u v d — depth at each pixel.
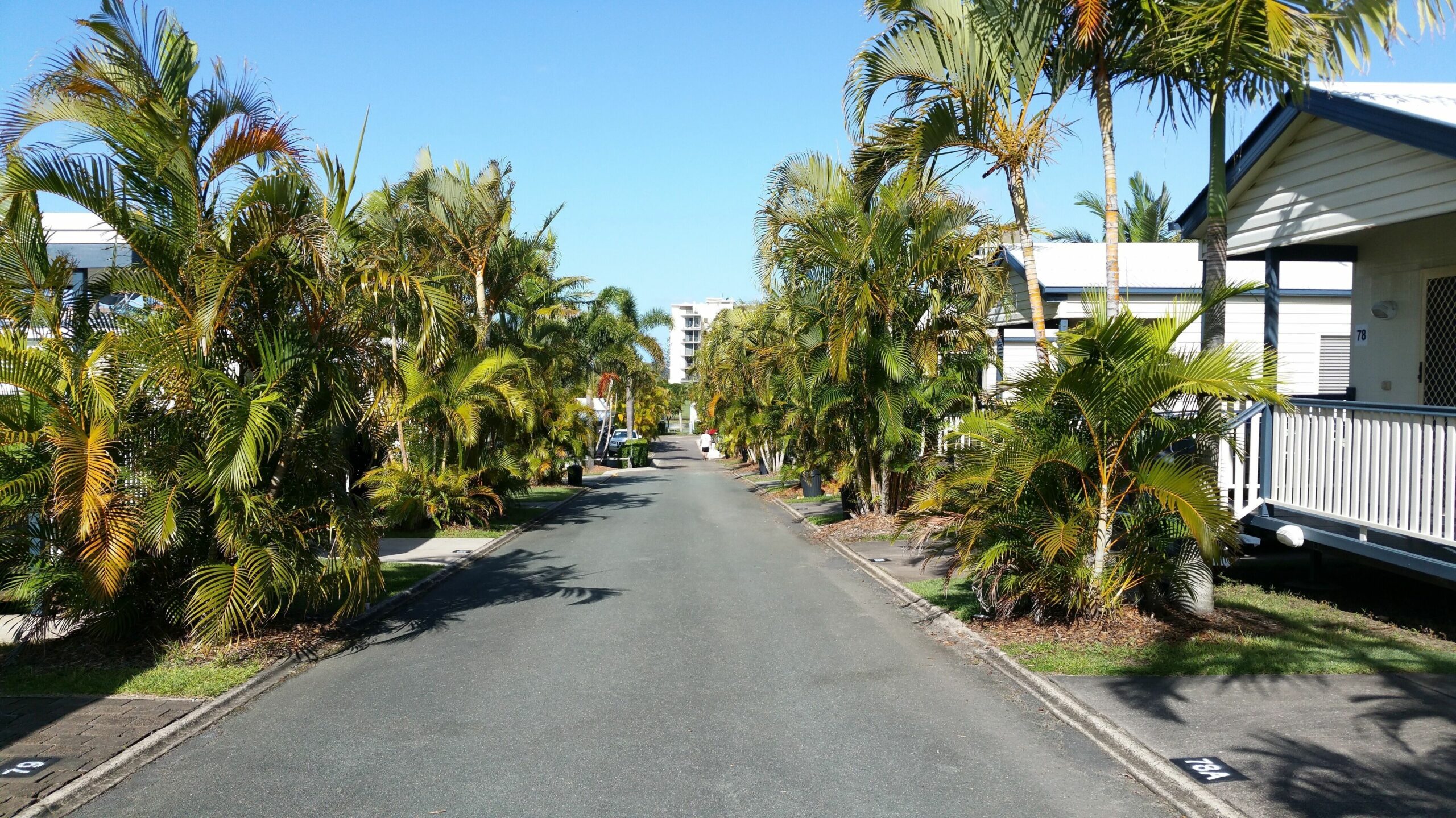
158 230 8.11
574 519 20.48
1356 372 11.80
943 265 14.36
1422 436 7.60
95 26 7.90
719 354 38.69
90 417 7.49
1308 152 10.23
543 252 28.00
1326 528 8.82
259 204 8.15
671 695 6.90
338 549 8.69
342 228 9.39
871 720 6.29
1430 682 6.68
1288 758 5.30
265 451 8.14
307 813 4.82
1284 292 16.45
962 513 8.52
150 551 7.70
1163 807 4.82
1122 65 9.82
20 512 7.41
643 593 11.13
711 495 27.33
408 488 17.25
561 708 6.61
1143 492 8.00
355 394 8.82
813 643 8.52
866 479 17.11
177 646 7.80
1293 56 8.46
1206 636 7.91
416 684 7.27
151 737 5.91
